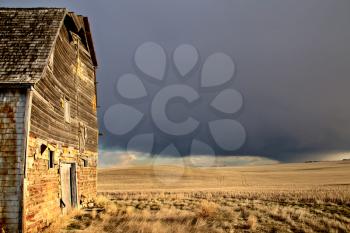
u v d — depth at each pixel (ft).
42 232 40.63
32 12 48.78
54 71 47.57
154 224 45.44
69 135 55.26
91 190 69.10
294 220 52.31
